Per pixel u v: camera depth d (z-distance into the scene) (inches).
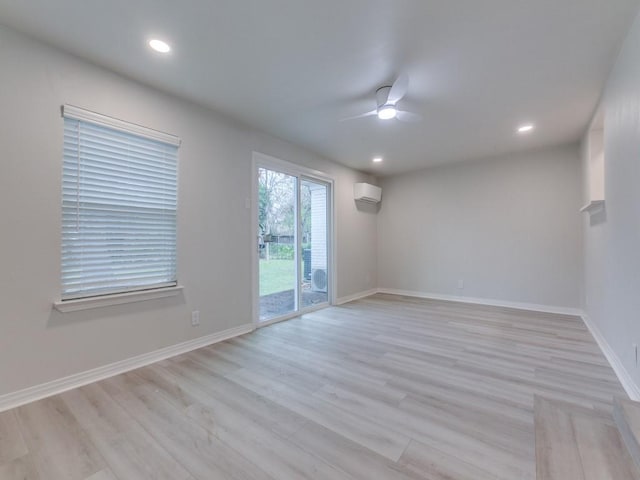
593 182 130.0
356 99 115.0
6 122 76.5
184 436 65.0
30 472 55.0
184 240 114.4
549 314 167.6
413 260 224.7
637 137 73.5
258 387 86.1
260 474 54.6
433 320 156.3
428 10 70.9
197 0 67.6
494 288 192.1
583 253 159.2
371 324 149.3
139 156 102.5
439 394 81.7
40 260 81.7
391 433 65.7
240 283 135.3
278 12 71.7
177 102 112.3
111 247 95.9
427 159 194.4
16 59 77.9
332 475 54.2
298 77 99.9
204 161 121.1
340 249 201.3
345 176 207.0
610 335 104.2
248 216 139.3
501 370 96.3
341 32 78.8
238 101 116.3
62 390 84.6
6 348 76.5
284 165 158.1
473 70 95.4
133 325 100.3
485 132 148.3
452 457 58.2
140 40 81.5
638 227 74.4
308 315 167.6
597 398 79.1
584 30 77.2
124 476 54.1
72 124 87.7
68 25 75.7
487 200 193.6
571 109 122.3
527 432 65.5
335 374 94.1
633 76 75.2
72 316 87.4
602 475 53.3
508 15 72.3
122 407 76.2
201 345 119.3
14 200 77.7
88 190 91.0
